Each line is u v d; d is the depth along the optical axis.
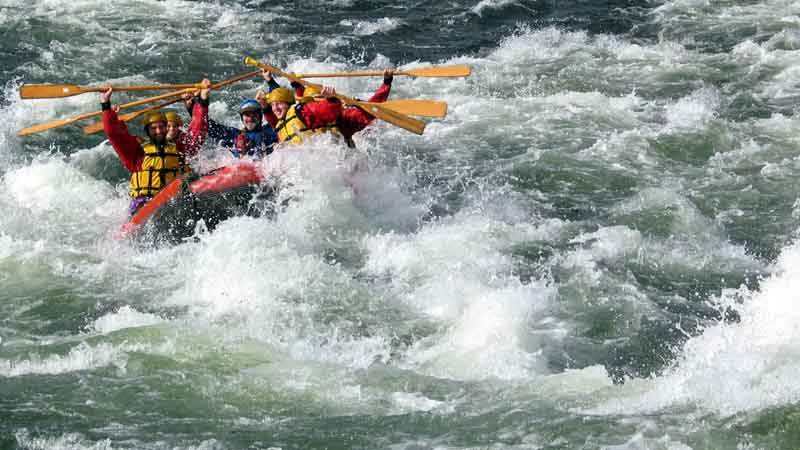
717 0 67.44
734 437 23.84
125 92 53.38
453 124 49.09
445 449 24.02
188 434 24.80
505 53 59.12
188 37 61.50
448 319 31.44
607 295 32.72
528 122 48.97
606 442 23.89
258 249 34.69
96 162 45.16
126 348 28.98
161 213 37.09
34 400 26.16
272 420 25.58
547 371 28.55
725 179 41.75
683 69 55.03
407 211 39.78
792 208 38.81
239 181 37.88
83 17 63.81
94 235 38.03
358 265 35.31
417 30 63.62
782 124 46.84
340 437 24.66
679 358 29.03
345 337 30.45
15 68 55.69
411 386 27.34
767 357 27.30
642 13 65.56
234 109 51.50
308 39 61.91
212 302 32.62
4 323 31.42
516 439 24.27
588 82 54.06
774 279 31.44
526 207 40.22
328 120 41.16
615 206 39.84
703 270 34.44
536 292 32.72
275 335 30.42
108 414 25.64
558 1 68.25
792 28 60.97
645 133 46.66
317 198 38.56
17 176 42.06
